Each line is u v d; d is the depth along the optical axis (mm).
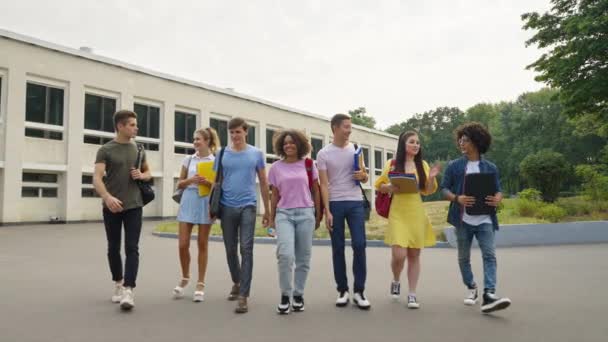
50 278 7031
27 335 4008
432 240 5457
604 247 12094
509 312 4914
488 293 4809
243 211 5297
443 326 4336
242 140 5402
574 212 16234
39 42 22641
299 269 5066
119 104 26594
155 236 15422
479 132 5289
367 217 5465
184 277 5785
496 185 5070
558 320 4551
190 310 5020
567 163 18984
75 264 8555
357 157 5309
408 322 4496
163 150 29016
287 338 3945
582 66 21297
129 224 5191
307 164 5234
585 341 3830
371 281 6965
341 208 5297
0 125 21328
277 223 5094
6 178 21312
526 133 73812
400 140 5457
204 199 5691
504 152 78688
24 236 15047
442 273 7727
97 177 5062
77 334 4051
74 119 24172
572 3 21266
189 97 30781
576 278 7195
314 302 5473
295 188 5109
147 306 5211
